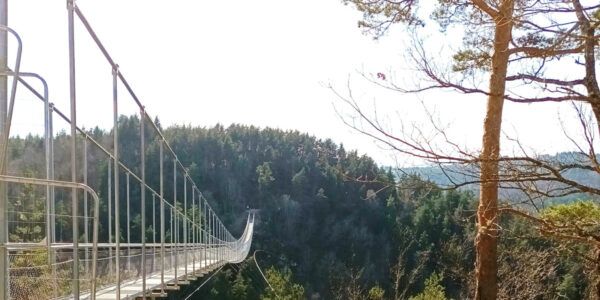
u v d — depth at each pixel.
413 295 28.44
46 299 5.63
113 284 8.86
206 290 45.34
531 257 11.23
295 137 81.31
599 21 5.81
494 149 6.80
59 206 7.16
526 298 11.49
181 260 14.60
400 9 8.32
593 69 5.95
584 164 6.02
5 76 4.21
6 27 4.07
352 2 8.70
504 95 6.23
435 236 33.72
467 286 16.66
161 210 10.38
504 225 8.16
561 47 6.34
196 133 78.00
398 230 48.56
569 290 11.11
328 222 63.59
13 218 5.41
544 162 6.13
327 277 56.06
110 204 8.98
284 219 68.81
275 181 75.88
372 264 51.12
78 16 5.45
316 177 71.38
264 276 47.81
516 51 6.77
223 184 75.25
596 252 7.59
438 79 6.52
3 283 4.25
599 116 5.86
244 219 71.62
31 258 5.46
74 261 4.90
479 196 8.55
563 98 5.91
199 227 20.31
